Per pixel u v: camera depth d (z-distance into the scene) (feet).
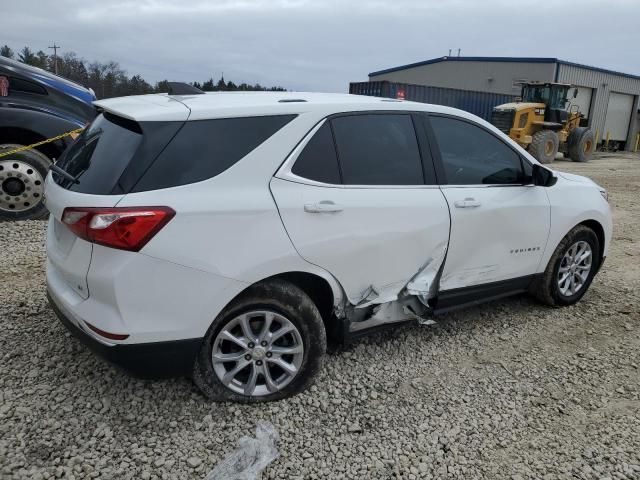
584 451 10.17
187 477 8.96
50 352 12.13
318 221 10.67
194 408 10.57
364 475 9.30
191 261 9.45
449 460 9.78
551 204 14.97
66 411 10.25
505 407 11.41
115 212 9.01
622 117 113.29
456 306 13.61
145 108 10.13
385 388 11.81
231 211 9.76
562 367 13.14
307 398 11.17
